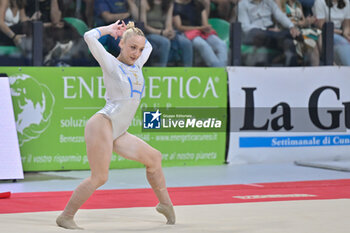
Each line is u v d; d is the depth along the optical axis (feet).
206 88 69.26
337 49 80.53
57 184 55.57
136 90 32.42
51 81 63.62
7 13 70.69
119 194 47.91
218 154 70.23
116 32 32.19
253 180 58.08
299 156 73.05
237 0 77.71
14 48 71.41
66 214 31.73
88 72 64.85
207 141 69.67
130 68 32.42
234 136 70.64
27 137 62.85
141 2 74.43
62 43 72.49
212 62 77.41
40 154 63.52
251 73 71.15
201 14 77.30
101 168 31.58
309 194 47.50
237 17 75.20
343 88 74.38
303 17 80.48
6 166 56.70
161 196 33.50
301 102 72.84
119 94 31.73
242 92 70.74
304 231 30.71
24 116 62.69
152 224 33.45
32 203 42.73
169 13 75.92
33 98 62.95
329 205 40.75
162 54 74.95
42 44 66.23
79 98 64.69
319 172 64.85
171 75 67.77
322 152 73.72
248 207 40.14
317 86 73.41
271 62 79.87
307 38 80.38
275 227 31.99
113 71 31.48
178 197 45.93
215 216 36.29
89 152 31.60
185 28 76.69
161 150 67.87
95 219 35.29
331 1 80.02
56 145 64.13
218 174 62.49
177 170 65.51
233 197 45.88
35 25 65.67
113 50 71.67
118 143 32.91
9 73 61.98
